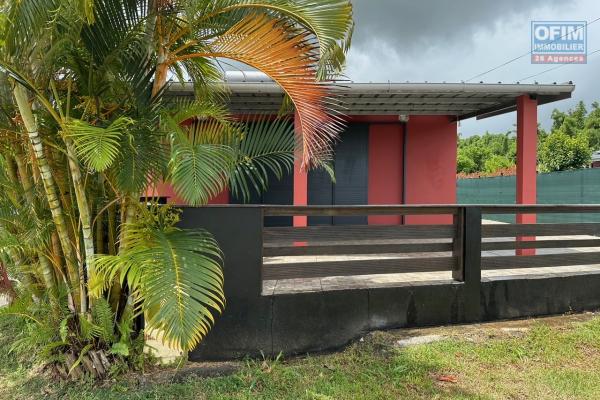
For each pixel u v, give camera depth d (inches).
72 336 118.6
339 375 123.4
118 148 88.4
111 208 119.9
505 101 278.8
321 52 97.8
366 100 277.0
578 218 396.8
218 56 108.2
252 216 138.3
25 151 113.0
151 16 104.3
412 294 154.6
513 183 536.1
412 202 343.6
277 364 133.1
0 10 83.0
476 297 161.5
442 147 344.5
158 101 109.0
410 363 127.8
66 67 102.9
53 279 120.3
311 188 335.6
